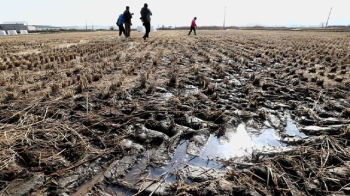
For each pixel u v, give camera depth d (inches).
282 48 490.9
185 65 305.9
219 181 97.7
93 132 132.5
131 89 201.6
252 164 108.6
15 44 608.7
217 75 256.5
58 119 145.3
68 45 565.9
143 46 510.0
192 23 967.0
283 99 185.9
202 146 124.0
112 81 225.9
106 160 111.3
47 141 121.9
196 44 563.2
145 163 110.4
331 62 335.0
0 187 91.9
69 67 293.6
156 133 132.8
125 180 99.5
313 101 181.2
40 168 102.5
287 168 105.3
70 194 91.0
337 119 149.8
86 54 406.6
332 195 90.4
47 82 222.7
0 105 161.5
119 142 124.1
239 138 132.5
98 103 170.6
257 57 380.2
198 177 101.2
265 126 144.7
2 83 216.4
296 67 302.4
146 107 165.5
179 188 93.3
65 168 104.1
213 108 165.8
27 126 134.6
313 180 97.9
